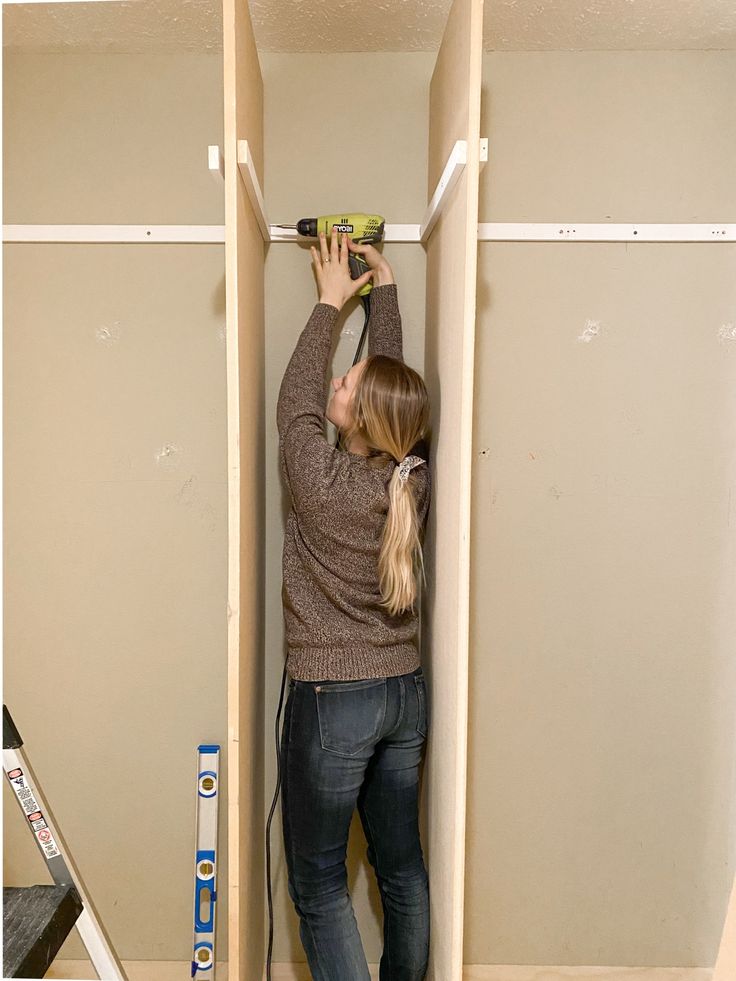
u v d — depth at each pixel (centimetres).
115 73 198
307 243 200
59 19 182
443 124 175
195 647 207
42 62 197
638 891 214
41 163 199
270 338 202
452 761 158
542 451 205
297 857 174
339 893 175
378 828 184
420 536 199
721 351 204
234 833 152
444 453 170
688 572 208
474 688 209
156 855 211
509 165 200
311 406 171
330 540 167
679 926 215
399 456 173
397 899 182
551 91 199
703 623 209
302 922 178
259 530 187
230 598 149
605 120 199
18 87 197
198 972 202
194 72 198
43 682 208
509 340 203
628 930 214
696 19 183
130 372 203
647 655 210
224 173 151
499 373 204
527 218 201
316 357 175
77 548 205
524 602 208
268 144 199
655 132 200
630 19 183
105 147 199
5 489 204
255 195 163
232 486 147
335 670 168
